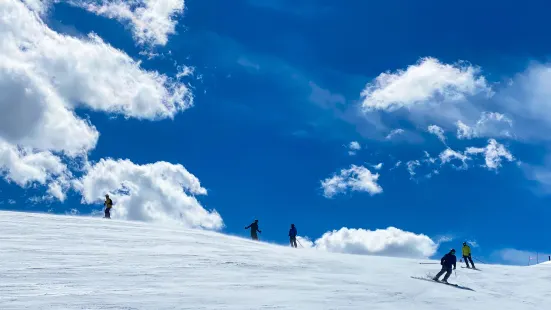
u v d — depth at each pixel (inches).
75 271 716.7
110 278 693.9
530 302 848.3
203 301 605.9
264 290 692.7
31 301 559.5
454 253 935.0
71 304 556.1
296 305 620.1
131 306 562.9
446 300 759.1
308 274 850.8
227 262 871.1
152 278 713.6
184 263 831.7
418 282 886.4
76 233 1031.0
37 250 836.6
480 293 859.4
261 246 1153.4
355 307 641.6
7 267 711.1
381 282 842.8
